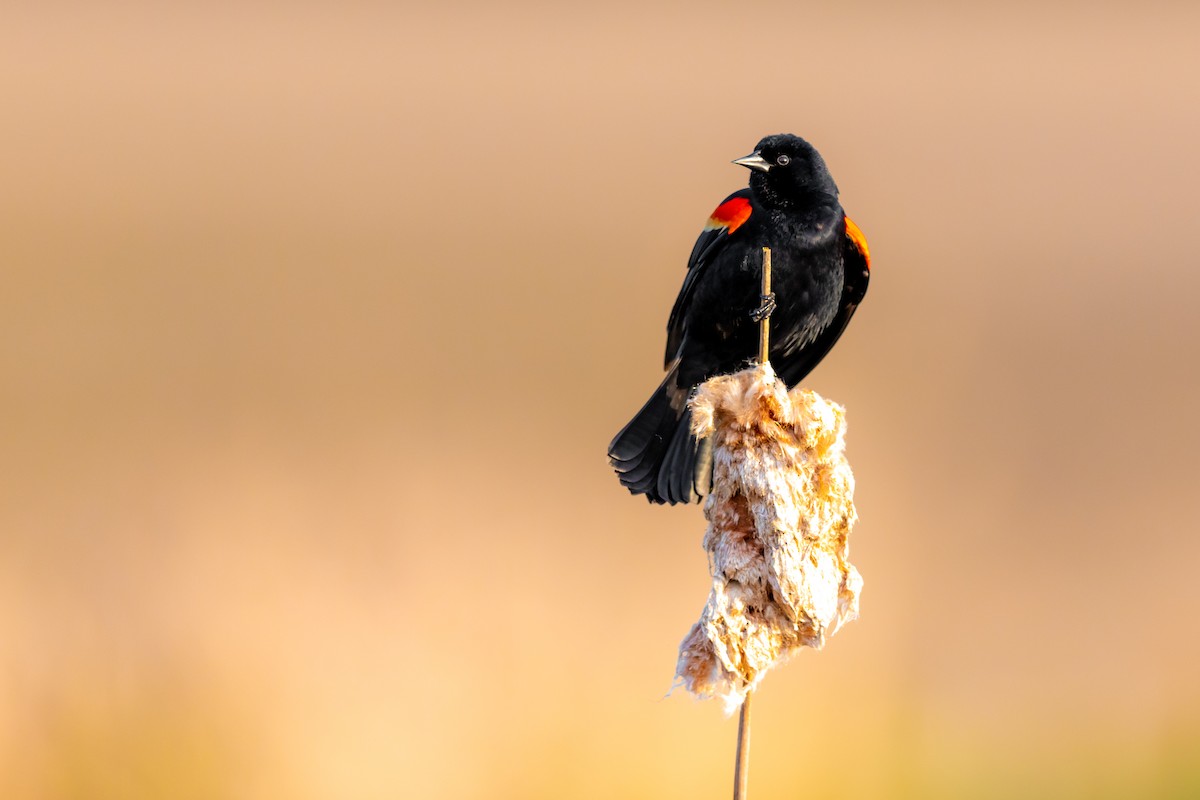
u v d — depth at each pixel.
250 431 14.94
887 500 12.47
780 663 3.96
